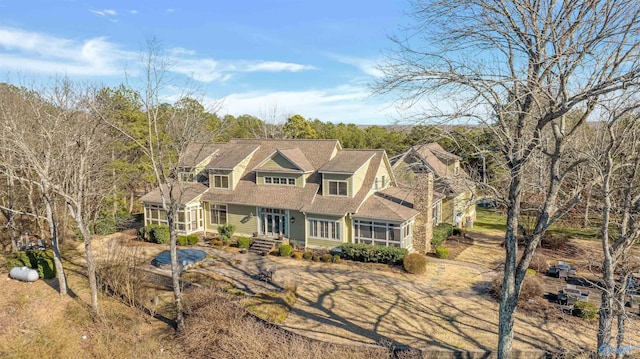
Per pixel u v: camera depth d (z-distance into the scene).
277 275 24.55
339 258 27.19
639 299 19.39
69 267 26.73
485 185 13.85
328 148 32.38
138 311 20.47
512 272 14.10
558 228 34.94
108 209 35.88
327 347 15.52
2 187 30.09
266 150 34.72
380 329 17.83
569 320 18.77
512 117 13.25
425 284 23.16
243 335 15.74
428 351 15.61
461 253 29.09
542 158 14.84
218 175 33.31
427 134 13.29
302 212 29.11
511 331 14.16
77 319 20.12
